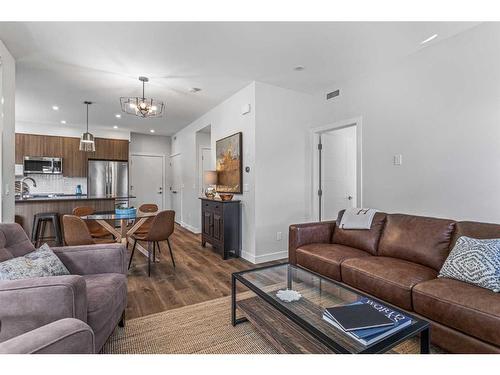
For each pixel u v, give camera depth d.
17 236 1.81
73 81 3.64
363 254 2.54
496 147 2.28
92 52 2.85
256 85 3.74
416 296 1.75
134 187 7.42
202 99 4.48
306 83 3.77
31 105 4.74
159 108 4.80
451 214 2.58
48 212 4.48
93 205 4.91
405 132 2.98
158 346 1.78
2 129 2.61
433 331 1.66
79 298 1.29
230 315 2.21
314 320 1.48
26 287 1.22
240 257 4.03
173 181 7.73
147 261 3.77
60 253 1.89
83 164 6.46
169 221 3.40
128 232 3.44
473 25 2.39
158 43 2.68
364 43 2.69
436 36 2.57
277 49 2.81
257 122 3.76
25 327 1.21
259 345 1.79
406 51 2.86
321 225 3.07
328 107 3.96
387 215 2.72
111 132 6.85
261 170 3.80
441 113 2.66
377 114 3.28
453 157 2.57
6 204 2.69
